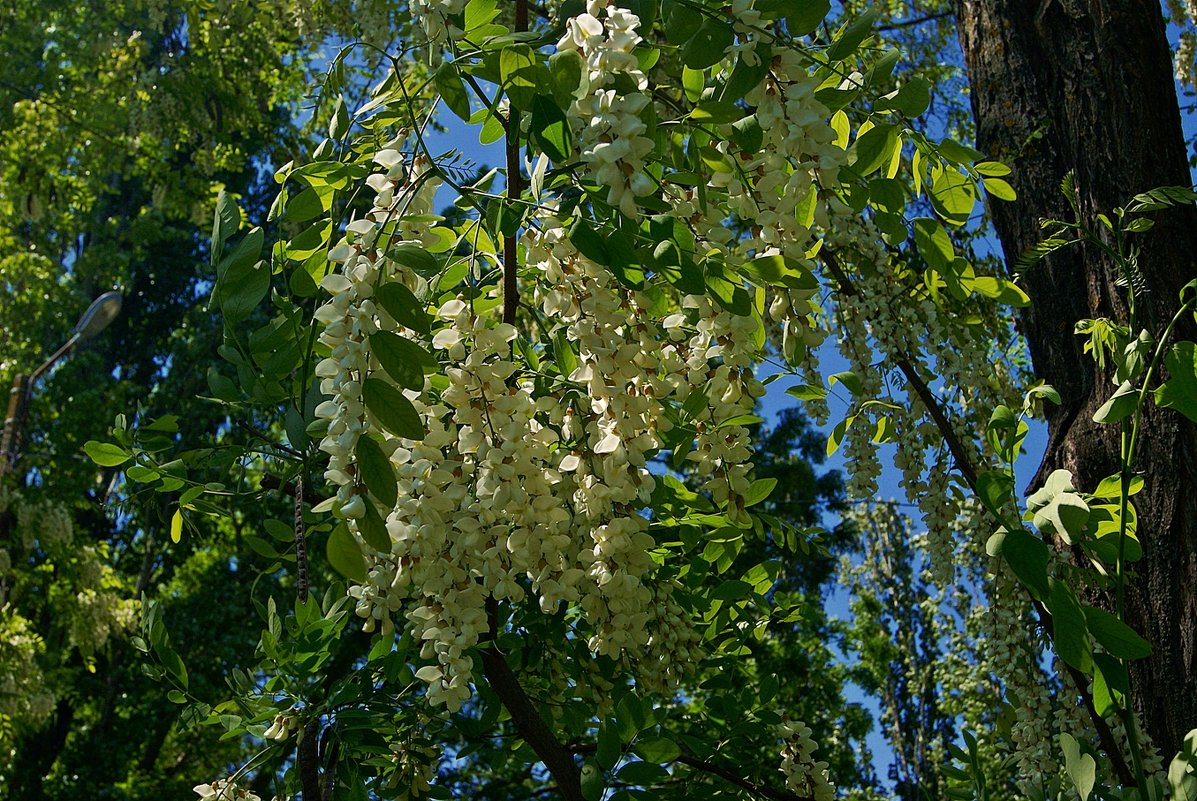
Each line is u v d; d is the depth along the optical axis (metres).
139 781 13.65
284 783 2.91
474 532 1.98
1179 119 3.25
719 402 2.17
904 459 3.18
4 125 13.26
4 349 13.91
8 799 11.92
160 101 12.31
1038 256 2.39
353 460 1.66
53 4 13.34
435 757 2.83
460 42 2.01
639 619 2.15
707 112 1.82
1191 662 2.72
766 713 3.01
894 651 20.36
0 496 10.88
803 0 1.71
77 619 11.89
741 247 2.08
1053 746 3.00
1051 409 3.19
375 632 2.65
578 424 2.16
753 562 11.95
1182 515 2.80
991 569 2.99
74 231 16.19
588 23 1.74
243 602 13.53
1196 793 1.88
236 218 2.34
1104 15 3.26
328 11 7.21
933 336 3.32
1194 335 2.95
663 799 2.59
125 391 15.23
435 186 2.03
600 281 2.03
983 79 3.46
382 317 1.71
